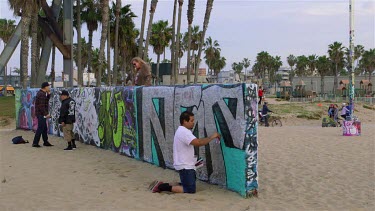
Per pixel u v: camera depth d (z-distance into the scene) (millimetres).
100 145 13062
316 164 9859
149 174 8875
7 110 32250
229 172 7207
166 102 9188
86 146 13602
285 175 8609
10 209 6176
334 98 64875
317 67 109312
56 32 31969
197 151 8172
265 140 15164
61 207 6270
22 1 24953
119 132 11711
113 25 50812
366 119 44812
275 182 7969
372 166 9562
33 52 32750
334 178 8328
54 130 16922
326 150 12273
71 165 10016
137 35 60812
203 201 6559
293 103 53594
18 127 20172
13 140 14453
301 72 120250
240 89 6801
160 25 67500
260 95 45312
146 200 6652
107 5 30516
